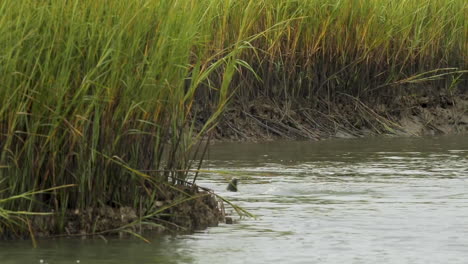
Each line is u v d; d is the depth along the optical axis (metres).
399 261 20.73
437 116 50.69
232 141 44.00
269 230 23.86
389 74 49.59
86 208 22.95
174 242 22.42
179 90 24.38
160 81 23.59
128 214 23.38
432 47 51.56
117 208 23.42
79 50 22.19
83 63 22.61
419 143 44.09
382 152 40.12
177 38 23.86
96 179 22.91
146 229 23.59
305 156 38.53
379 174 33.31
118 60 22.70
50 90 21.89
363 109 48.69
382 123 48.41
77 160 22.67
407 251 21.66
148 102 23.38
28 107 22.03
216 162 36.25
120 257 20.86
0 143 21.78
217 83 43.28
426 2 51.28
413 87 51.12
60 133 22.30
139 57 23.50
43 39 21.98
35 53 22.06
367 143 43.91
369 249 21.83
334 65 48.16
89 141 22.66
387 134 48.25
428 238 22.98
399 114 49.84
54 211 22.73
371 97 49.62
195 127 43.44
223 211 25.55
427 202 27.72
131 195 23.66
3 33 21.55
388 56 49.25
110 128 22.91
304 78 47.34
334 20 47.72
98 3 22.81
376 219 25.22
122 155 23.31
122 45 22.91
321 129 46.94
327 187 30.28
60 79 21.89
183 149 24.88
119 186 23.53
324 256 21.14
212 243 22.38
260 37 44.97
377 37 48.41
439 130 49.97
